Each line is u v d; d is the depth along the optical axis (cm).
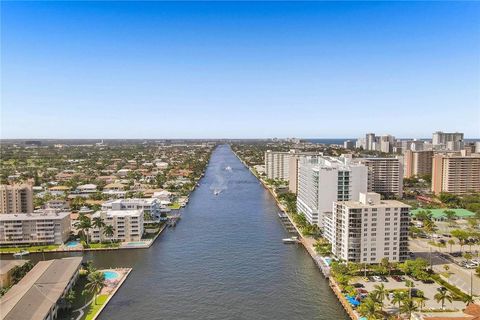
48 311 17238
